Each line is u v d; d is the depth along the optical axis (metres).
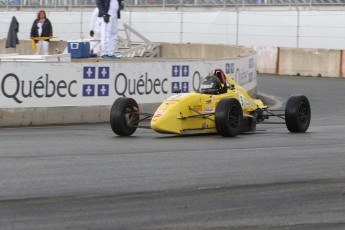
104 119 39.22
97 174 21.62
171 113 29.75
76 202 17.81
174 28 88.62
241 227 15.84
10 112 36.16
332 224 16.22
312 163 24.20
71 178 20.91
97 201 17.97
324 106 48.41
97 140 30.14
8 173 21.66
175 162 24.08
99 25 64.88
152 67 40.72
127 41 72.19
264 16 83.31
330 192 19.55
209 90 31.56
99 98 38.97
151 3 92.44
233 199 18.50
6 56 50.41
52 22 91.50
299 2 84.50
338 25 78.81
